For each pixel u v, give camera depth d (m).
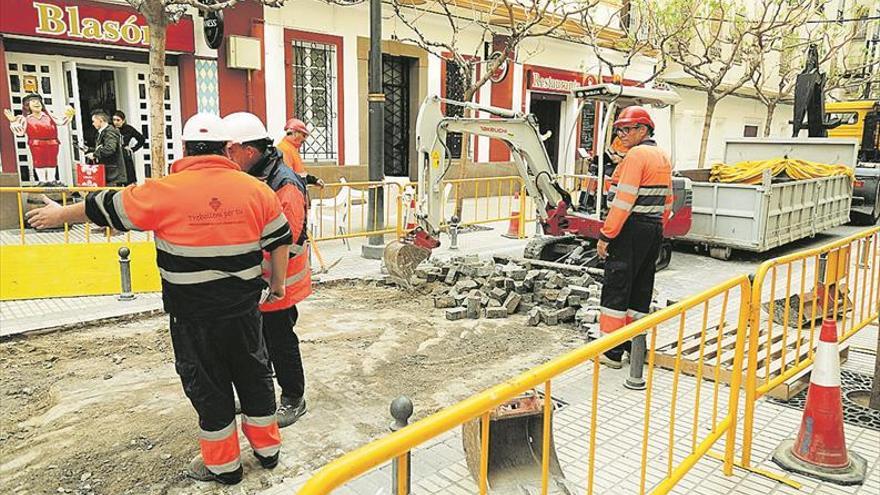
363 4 14.45
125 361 5.62
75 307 6.91
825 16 23.17
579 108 9.07
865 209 14.55
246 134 4.04
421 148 7.80
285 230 3.78
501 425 3.33
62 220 3.40
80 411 4.63
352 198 11.80
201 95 12.36
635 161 5.13
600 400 4.86
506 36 16.83
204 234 3.37
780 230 10.60
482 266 8.26
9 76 10.77
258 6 12.78
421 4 14.95
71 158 11.54
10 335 5.99
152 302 7.14
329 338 6.37
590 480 2.79
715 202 10.47
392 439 1.79
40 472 3.84
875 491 3.65
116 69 12.17
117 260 7.50
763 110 30.47
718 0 18.72
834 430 3.83
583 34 17.72
